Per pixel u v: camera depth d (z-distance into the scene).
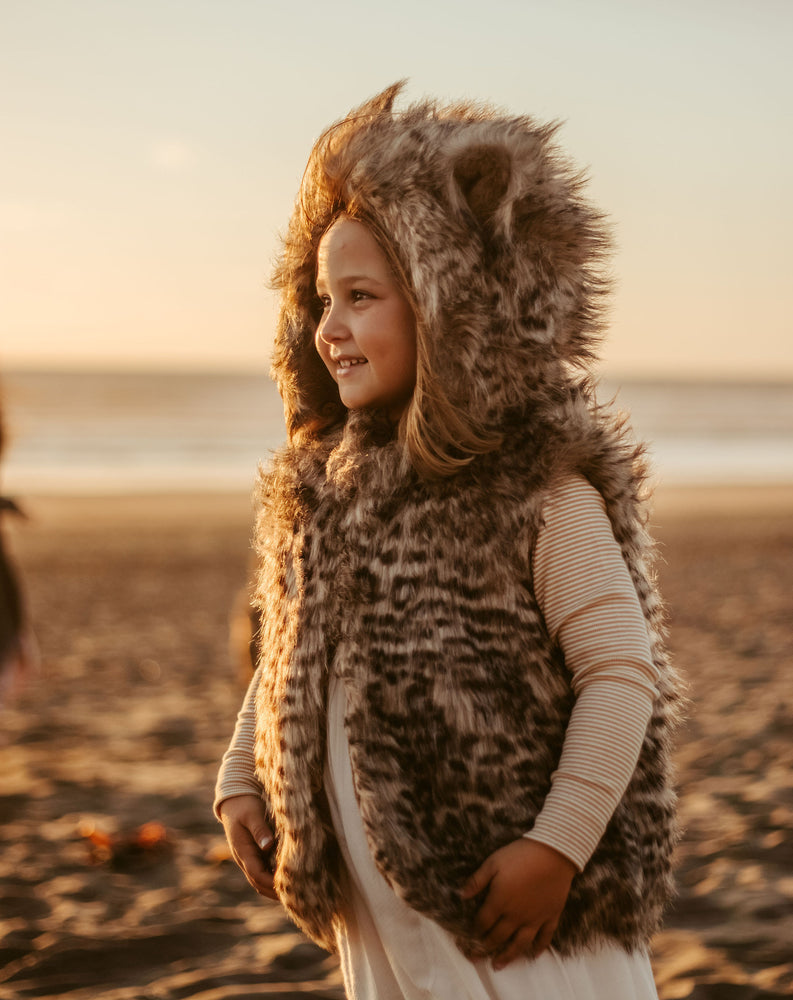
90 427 43.00
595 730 1.42
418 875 1.42
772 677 7.54
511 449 1.49
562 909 1.42
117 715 7.05
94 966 3.01
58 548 17.33
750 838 3.92
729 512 23.48
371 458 1.56
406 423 1.54
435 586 1.47
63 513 21.98
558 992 1.42
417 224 1.49
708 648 8.89
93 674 8.55
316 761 1.54
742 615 10.78
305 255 1.76
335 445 1.71
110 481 28.08
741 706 6.55
